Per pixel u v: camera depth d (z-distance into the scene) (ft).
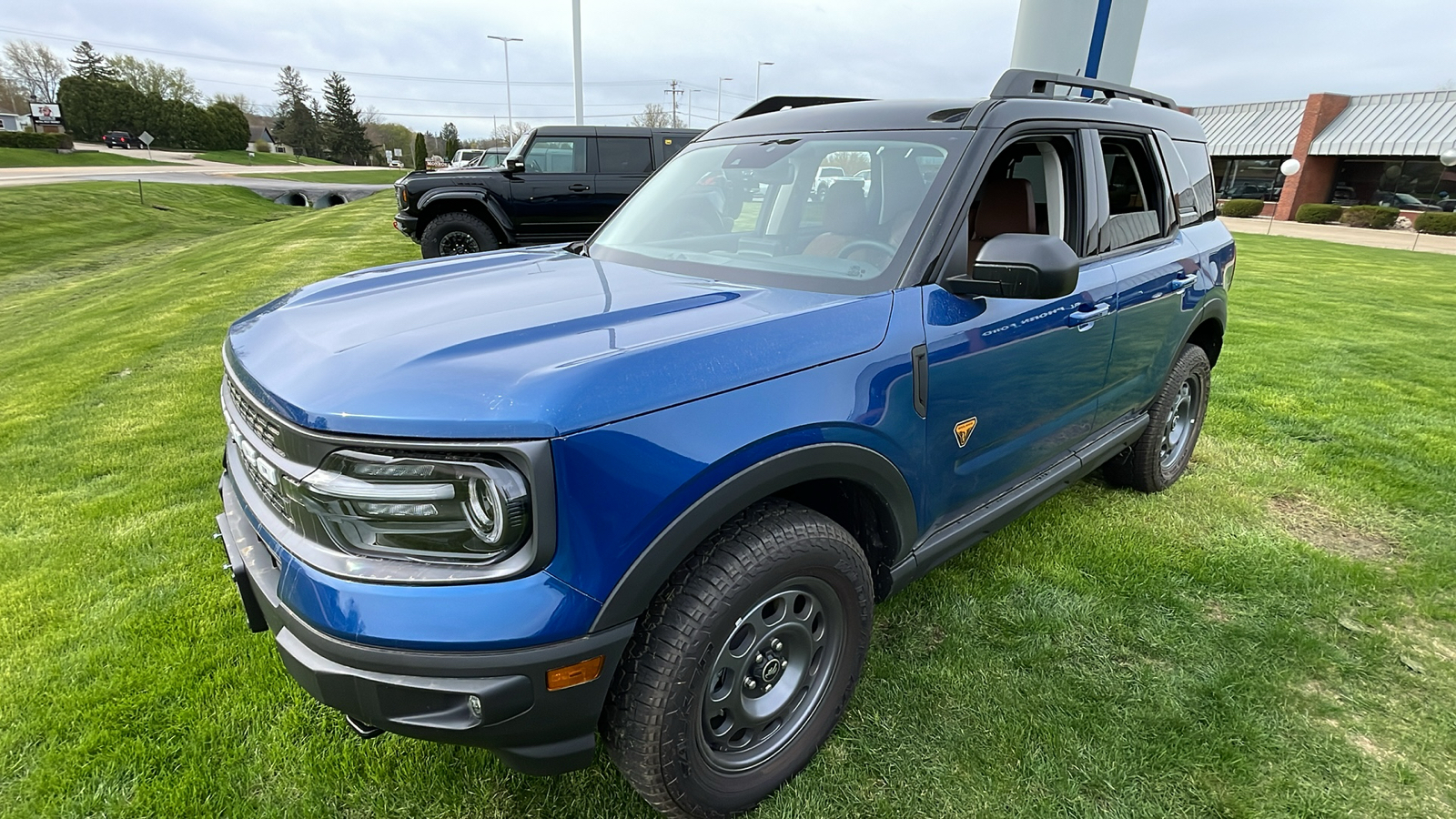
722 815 6.15
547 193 33.76
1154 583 9.84
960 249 7.20
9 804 6.49
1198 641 8.75
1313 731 7.45
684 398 5.09
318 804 6.47
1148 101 11.55
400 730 4.90
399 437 4.58
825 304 6.37
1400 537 11.32
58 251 66.80
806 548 5.89
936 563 7.73
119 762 6.90
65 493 12.48
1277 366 20.97
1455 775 6.95
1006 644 8.60
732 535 5.65
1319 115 106.11
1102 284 8.93
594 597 4.83
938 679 8.02
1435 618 9.34
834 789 6.64
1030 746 7.13
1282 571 10.16
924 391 6.66
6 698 7.68
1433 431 15.71
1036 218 9.24
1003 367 7.53
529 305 6.42
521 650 4.70
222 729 7.25
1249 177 120.67
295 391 5.00
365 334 5.76
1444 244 75.92
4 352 26.14
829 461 5.88
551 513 4.61
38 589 9.61
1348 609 9.48
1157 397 11.45
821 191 8.18
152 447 14.47
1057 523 11.43
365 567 4.76
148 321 26.35
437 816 6.37
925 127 8.08
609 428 4.75
